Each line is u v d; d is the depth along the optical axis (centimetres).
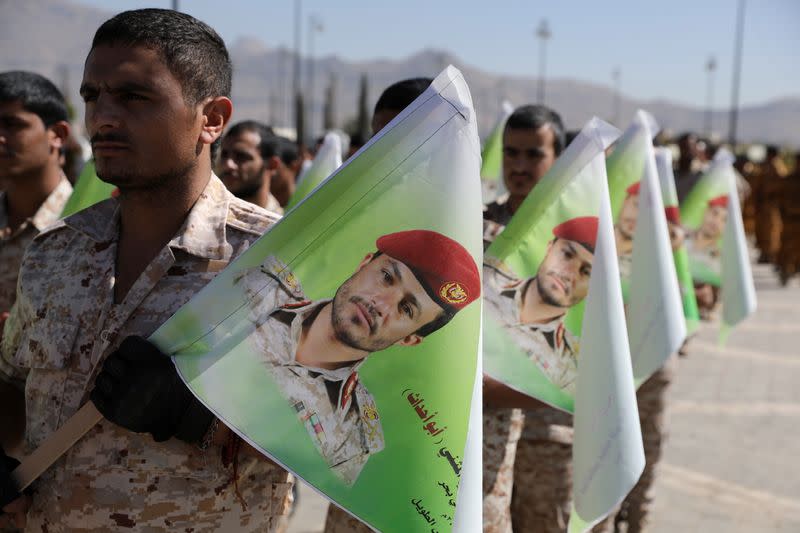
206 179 190
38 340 187
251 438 170
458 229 173
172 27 177
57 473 181
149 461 177
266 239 174
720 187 560
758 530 498
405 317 173
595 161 272
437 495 170
